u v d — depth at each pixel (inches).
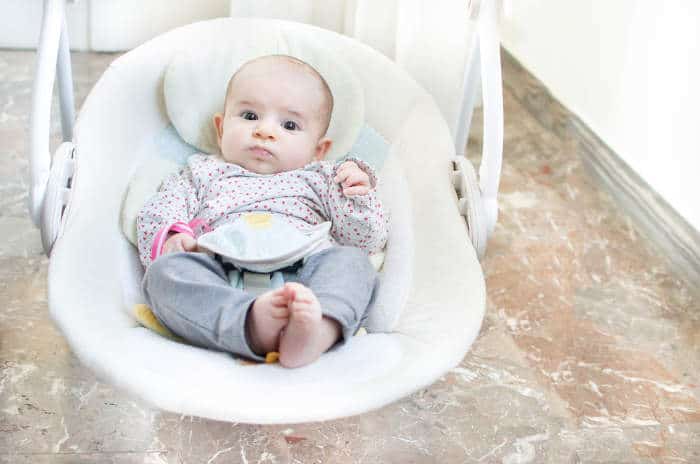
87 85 95.2
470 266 56.0
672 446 63.6
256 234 57.7
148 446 60.0
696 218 78.0
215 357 50.6
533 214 86.8
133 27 99.8
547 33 98.7
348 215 61.4
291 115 65.6
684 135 78.4
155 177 65.8
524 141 97.7
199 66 68.7
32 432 59.7
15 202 79.4
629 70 86.2
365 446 61.7
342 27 82.4
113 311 53.2
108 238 59.0
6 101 92.2
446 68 76.2
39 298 70.2
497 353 70.5
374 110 70.5
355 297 52.8
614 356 71.2
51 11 53.1
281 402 46.0
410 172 66.5
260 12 79.1
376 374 49.5
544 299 76.4
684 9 77.2
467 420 64.4
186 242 58.9
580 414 65.7
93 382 64.0
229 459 59.8
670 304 77.4
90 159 60.3
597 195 90.7
